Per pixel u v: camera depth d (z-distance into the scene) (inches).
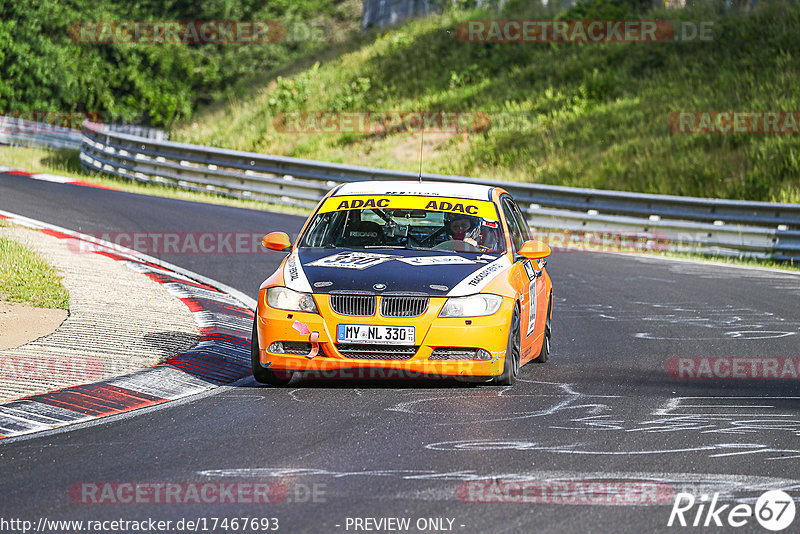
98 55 6643.7
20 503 673.0
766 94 4025.6
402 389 1093.1
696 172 3506.4
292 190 3378.4
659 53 4712.1
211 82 7283.5
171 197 3417.8
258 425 909.2
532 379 1170.0
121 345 1224.2
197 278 1884.8
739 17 4803.2
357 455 804.0
